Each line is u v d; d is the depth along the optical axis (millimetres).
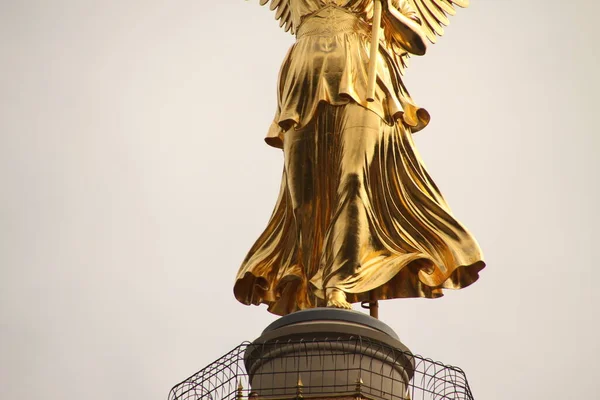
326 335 60562
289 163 66562
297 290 67500
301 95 66875
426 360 60188
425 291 66812
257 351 61094
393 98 66875
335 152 66125
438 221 66438
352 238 64625
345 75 66312
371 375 60031
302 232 66188
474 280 65688
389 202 66500
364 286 64125
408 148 67438
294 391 59438
